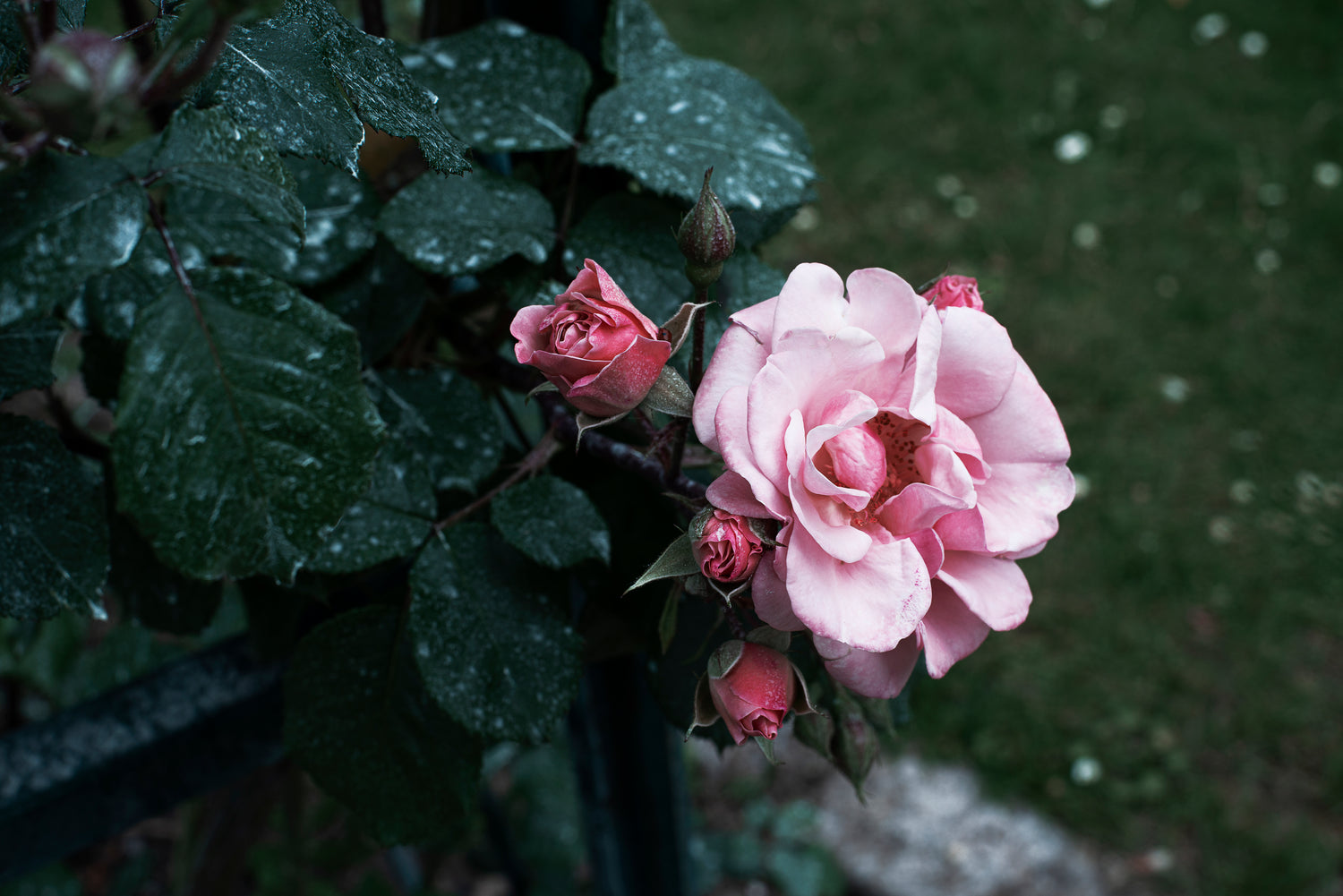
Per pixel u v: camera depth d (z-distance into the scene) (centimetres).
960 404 40
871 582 37
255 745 49
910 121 266
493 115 48
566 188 51
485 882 148
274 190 36
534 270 47
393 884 125
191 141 35
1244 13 308
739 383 39
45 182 34
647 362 38
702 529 37
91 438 52
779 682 39
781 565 37
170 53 32
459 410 48
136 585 49
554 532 45
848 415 39
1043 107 272
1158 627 170
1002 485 41
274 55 38
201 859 66
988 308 217
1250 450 196
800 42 288
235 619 72
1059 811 152
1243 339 214
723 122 48
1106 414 202
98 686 77
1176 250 234
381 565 49
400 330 48
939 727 159
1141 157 259
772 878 148
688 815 81
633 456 43
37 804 46
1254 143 263
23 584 38
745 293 48
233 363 36
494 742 45
